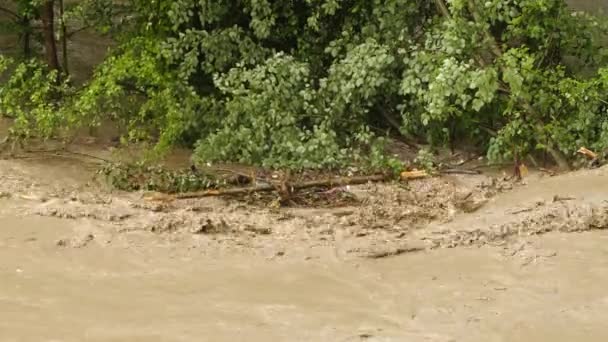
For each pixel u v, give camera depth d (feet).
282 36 50.80
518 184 42.27
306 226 35.55
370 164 45.03
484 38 44.98
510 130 44.24
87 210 35.99
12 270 29.01
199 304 26.66
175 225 34.45
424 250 32.35
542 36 45.98
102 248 31.73
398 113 50.62
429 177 44.32
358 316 26.03
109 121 51.34
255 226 35.06
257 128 45.24
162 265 30.25
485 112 46.98
